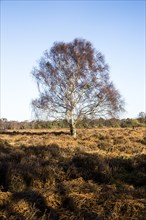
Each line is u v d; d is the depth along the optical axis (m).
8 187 9.28
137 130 37.84
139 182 9.84
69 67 36.56
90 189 8.56
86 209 7.34
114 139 24.91
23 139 27.22
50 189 8.41
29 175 9.95
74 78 36.69
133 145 20.95
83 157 11.80
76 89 36.44
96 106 36.16
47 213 7.24
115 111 36.44
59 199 7.84
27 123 70.12
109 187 8.85
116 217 6.98
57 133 37.72
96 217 6.93
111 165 11.59
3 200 7.84
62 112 35.91
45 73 36.75
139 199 7.86
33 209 7.25
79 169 10.80
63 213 7.21
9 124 70.94
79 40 37.56
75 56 36.44
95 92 36.34
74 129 34.94
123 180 10.09
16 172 10.09
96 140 24.72
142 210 7.35
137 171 11.02
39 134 36.22
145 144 22.59
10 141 25.62
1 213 7.09
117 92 36.81
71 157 13.53
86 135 31.86
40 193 8.05
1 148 18.11
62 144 21.83
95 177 10.27
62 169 10.82
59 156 14.35
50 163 11.66
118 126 58.94
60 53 36.91
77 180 9.63
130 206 7.43
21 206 7.39
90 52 36.78
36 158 13.24
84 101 36.22
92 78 36.41
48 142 23.36
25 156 14.01
